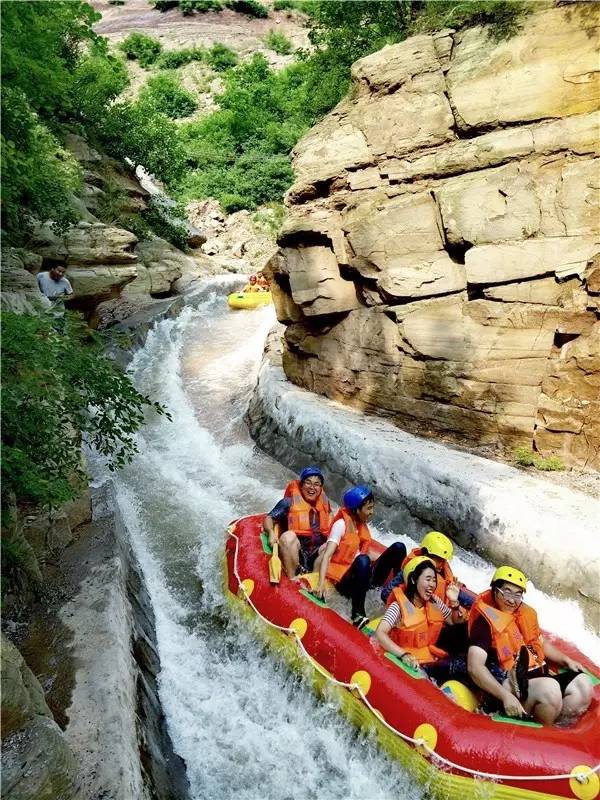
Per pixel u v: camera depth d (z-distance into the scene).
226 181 28.84
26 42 6.31
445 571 4.32
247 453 8.69
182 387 11.25
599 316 6.09
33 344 3.81
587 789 3.01
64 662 3.77
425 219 7.26
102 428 4.67
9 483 3.79
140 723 3.65
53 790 2.57
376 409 7.91
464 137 7.38
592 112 6.43
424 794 3.44
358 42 15.16
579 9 6.47
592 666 3.84
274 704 4.34
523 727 3.35
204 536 6.61
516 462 6.42
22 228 10.41
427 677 3.90
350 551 4.96
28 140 7.38
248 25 46.78
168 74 38.03
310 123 18.20
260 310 16.42
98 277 11.60
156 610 5.39
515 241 6.59
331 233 8.16
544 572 5.22
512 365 6.58
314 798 3.66
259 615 4.80
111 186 17.73
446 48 7.54
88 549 5.16
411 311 7.32
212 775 3.80
